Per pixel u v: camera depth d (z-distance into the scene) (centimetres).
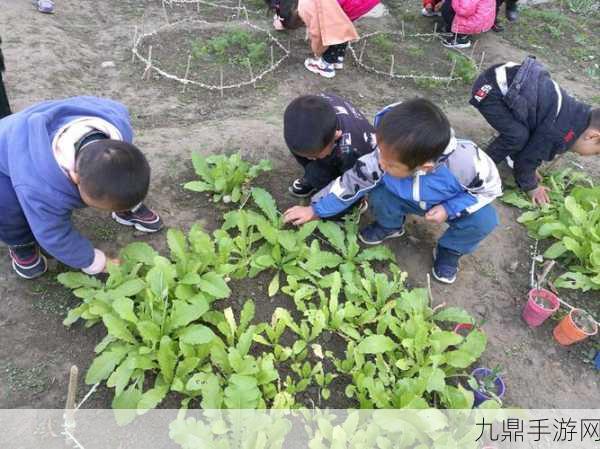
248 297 301
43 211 236
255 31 604
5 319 274
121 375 235
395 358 272
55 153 236
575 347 305
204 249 289
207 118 457
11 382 249
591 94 566
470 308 320
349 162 321
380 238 345
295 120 289
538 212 382
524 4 781
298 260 313
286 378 262
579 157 459
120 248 317
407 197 298
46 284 293
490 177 283
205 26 603
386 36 643
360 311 292
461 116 500
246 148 400
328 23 486
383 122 255
